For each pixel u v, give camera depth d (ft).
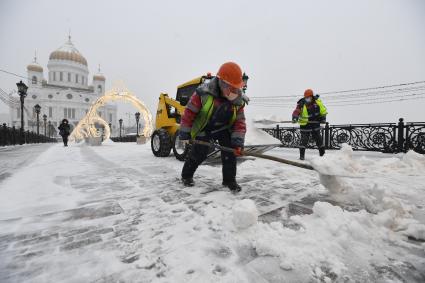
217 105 8.61
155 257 4.51
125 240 5.19
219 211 6.84
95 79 304.09
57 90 271.28
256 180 11.06
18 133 58.44
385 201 6.55
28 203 7.72
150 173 12.85
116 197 8.34
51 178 11.58
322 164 7.15
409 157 13.73
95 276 3.96
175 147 18.52
